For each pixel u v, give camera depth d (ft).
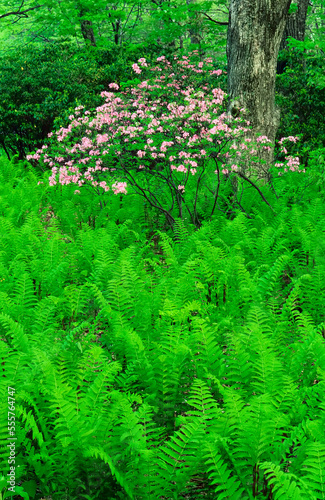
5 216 27.89
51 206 32.09
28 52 44.01
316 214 25.13
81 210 29.25
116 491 9.11
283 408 10.11
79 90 40.09
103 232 22.43
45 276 18.28
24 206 27.68
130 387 11.56
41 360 10.44
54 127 39.11
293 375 11.85
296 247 23.35
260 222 25.57
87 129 27.48
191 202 27.89
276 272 16.88
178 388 11.49
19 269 18.29
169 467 8.66
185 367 11.89
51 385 9.96
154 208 27.96
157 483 8.70
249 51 29.32
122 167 26.27
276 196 28.04
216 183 29.04
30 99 39.68
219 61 50.29
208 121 24.75
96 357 10.94
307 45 41.70
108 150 25.34
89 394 9.70
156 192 27.61
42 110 39.04
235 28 29.68
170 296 15.89
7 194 31.45
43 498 9.51
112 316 14.20
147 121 24.94
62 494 9.02
